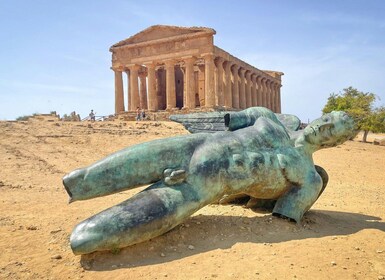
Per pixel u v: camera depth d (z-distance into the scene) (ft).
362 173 59.88
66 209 29.40
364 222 25.00
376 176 57.31
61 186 42.09
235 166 21.21
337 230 22.56
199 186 20.42
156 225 18.66
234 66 188.75
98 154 68.54
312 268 16.88
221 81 178.19
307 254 18.31
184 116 27.84
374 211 29.58
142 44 176.55
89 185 19.75
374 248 19.51
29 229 23.36
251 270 16.67
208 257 18.11
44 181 45.24
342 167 65.87
